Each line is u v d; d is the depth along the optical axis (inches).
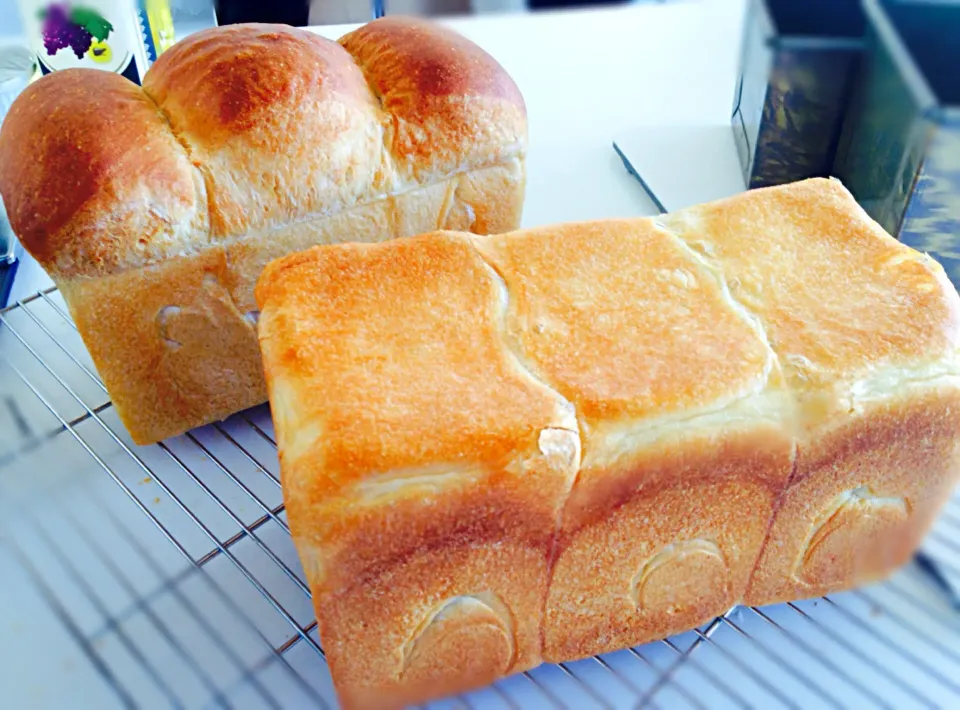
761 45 19.1
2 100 18.1
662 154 21.9
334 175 14.7
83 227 13.2
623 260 12.4
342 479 10.0
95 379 16.6
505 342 11.3
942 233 16.0
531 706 12.1
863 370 11.2
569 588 11.7
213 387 15.6
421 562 10.7
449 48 16.1
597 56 26.1
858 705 12.0
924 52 15.4
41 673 12.3
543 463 10.4
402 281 11.9
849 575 13.1
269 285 11.9
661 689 12.3
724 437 11.0
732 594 12.7
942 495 12.7
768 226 12.9
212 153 14.1
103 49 19.4
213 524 14.3
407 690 11.9
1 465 15.1
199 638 12.7
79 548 13.9
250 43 14.9
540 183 21.2
